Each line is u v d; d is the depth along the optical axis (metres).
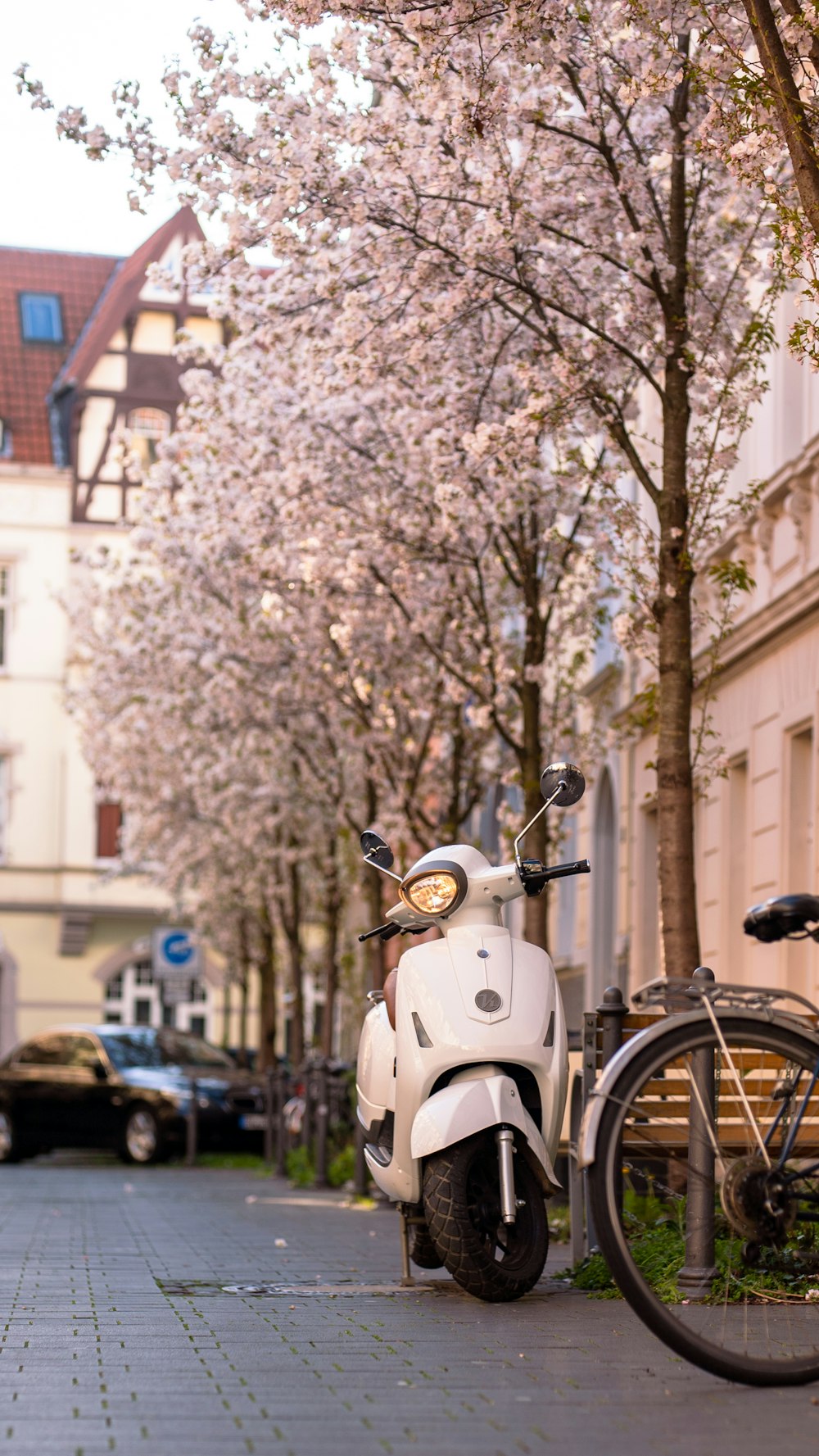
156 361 49.06
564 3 9.38
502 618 17.88
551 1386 5.21
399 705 18.88
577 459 12.68
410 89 11.47
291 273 13.03
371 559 15.57
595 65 10.66
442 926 7.44
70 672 48.03
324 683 19.56
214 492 18.36
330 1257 9.84
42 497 48.59
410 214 11.42
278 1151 21.06
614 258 11.72
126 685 25.86
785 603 15.10
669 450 10.42
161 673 24.59
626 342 11.64
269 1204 15.73
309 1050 30.27
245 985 36.47
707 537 11.35
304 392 15.88
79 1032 26.33
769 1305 5.07
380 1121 7.77
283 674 20.88
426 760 19.81
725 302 11.55
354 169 11.29
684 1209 7.04
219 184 11.33
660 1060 5.04
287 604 17.30
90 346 48.75
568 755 17.11
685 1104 5.10
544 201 11.58
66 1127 25.55
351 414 15.23
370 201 11.37
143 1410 4.87
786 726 15.54
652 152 11.74
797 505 14.58
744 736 16.98
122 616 25.69
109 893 48.69
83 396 48.69
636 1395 5.04
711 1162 5.16
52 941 48.66
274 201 11.17
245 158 11.31
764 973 16.20
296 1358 5.77
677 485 10.37
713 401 11.73
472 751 19.08
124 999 49.62
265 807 26.30
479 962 7.24
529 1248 7.11
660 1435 4.49
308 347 13.32
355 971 33.53
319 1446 4.36
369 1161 7.79
